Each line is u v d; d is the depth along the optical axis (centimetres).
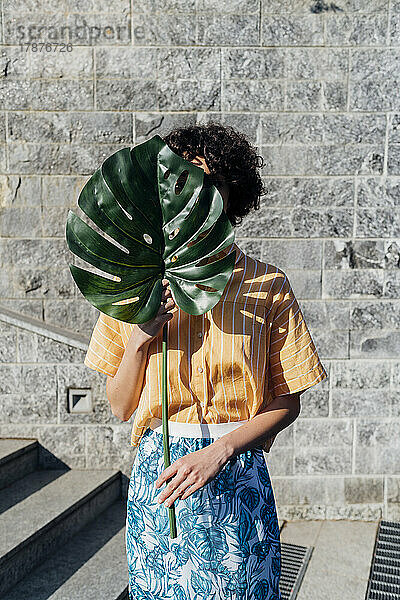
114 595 287
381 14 384
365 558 357
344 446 404
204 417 155
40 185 399
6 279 406
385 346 399
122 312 142
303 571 343
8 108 394
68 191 400
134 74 391
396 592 324
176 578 154
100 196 142
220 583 152
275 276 159
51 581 300
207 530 151
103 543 343
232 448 147
